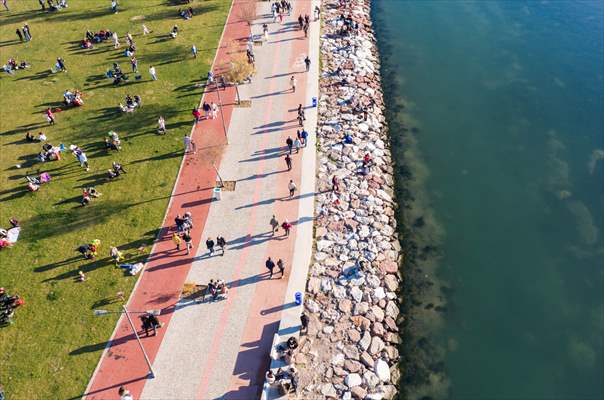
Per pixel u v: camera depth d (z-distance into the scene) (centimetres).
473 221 3953
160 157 4244
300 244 3528
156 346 2966
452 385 2956
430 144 4656
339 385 2795
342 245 3547
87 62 5459
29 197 3934
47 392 2769
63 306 3178
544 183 4288
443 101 5181
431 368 3019
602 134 4747
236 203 3834
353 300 3209
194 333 3025
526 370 3059
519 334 3241
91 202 3862
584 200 4134
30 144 4419
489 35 6259
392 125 4847
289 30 5894
